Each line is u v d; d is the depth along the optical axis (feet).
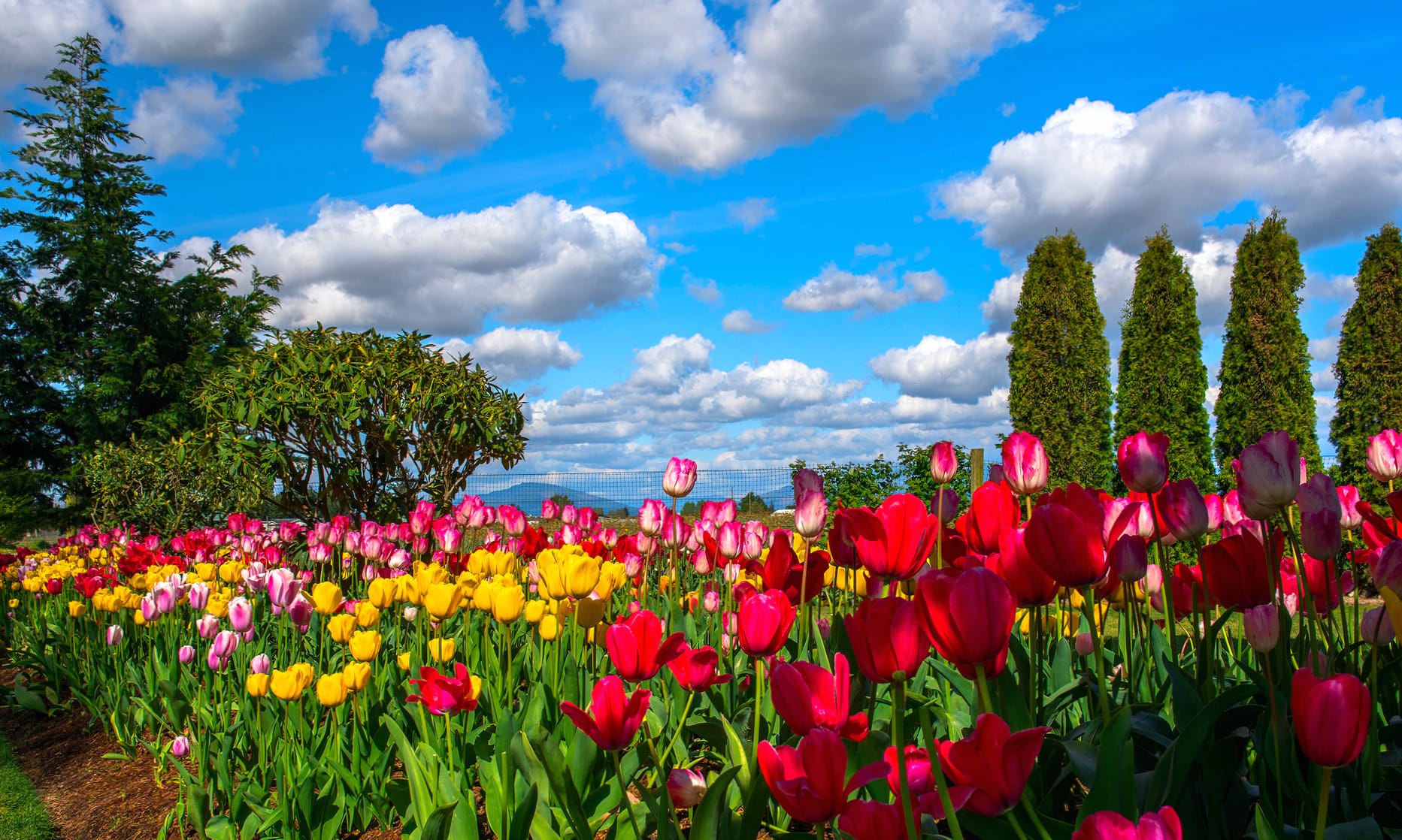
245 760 10.59
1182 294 38.47
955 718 6.67
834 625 6.59
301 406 23.50
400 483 26.12
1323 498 4.46
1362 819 3.57
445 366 26.16
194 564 17.52
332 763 8.98
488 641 9.41
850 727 4.07
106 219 94.38
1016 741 3.22
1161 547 5.17
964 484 33.53
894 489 35.42
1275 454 4.51
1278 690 4.96
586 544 14.21
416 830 7.07
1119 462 5.18
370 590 10.39
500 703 9.31
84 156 96.32
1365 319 36.94
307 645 13.11
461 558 15.28
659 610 12.19
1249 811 4.63
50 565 21.45
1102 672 4.32
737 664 9.59
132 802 11.35
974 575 3.30
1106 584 6.35
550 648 10.03
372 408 24.59
